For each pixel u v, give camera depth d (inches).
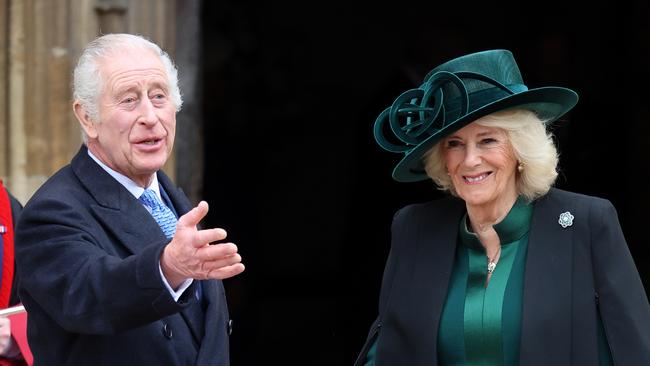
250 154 1659.7
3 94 739.4
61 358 405.7
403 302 464.4
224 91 1621.6
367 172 1173.1
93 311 373.7
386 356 465.1
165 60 428.1
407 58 1663.4
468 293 454.0
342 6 1678.2
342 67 1685.5
